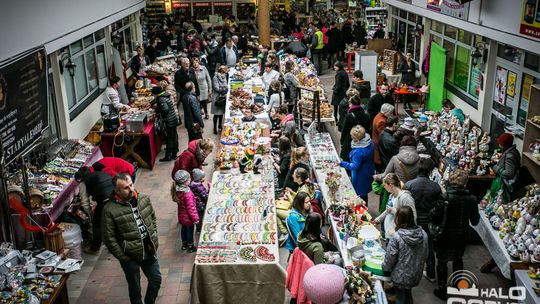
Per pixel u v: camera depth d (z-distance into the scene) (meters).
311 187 7.46
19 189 7.00
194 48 18.61
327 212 7.23
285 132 9.45
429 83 13.23
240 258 6.06
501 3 8.46
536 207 6.63
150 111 11.66
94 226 7.74
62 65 10.12
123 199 5.84
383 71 16.02
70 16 9.88
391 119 8.71
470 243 8.04
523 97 9.06
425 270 7.18
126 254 5.90
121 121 11.20
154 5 25.92
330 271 4.91
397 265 5.55
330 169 8.53
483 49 10.23
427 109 13.32
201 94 14.20
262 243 6.40
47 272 6.05
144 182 10.47
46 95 7.93
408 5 14.60
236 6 26.45
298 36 21.73
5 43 6.75
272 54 15.42
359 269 5.40
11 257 6.03
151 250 6.07
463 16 10.23
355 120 9.38
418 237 5.45
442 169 9.16
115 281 7.22
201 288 6.05
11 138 6.62
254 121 10.80
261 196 7.62
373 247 6.25
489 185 8.47
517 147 8.94
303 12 27.88
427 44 14.41
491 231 7.06
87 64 12.48
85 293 6.95
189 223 7.61
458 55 12.23
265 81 13.49
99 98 12.98
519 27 7.77
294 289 5.67
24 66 7.13
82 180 7.71
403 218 5.50
